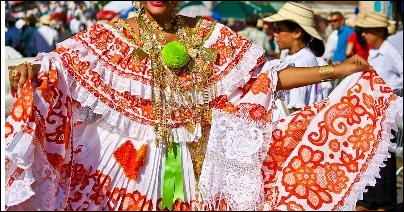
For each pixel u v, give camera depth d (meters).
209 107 3.87
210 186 3.86
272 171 4.00
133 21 3.86
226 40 3.93
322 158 3.96
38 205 3.61
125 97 3.76
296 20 5.95
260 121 3.94
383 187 6.70
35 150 3.58
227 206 3.90
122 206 3.78
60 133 3.66
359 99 4.02
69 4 19.30
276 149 4.02
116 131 3.79
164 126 3.76
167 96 3.78
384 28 7.91
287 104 5.67
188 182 3.86
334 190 3.88
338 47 11.89
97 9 19.50
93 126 3.82
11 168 3.51
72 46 3.73
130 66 3.77
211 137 3.86
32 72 3.55
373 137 3.94
